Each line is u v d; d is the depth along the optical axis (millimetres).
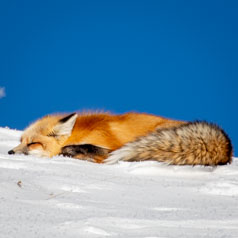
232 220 12766
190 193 17469
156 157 24266
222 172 22859
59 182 17219
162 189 17984
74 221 11672
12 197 14430
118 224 11797
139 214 13305
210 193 17578
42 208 13312
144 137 25188
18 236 10172
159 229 11523
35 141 26656
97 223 11656
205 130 24875
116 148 26297
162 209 14445
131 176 20750
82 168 21188
